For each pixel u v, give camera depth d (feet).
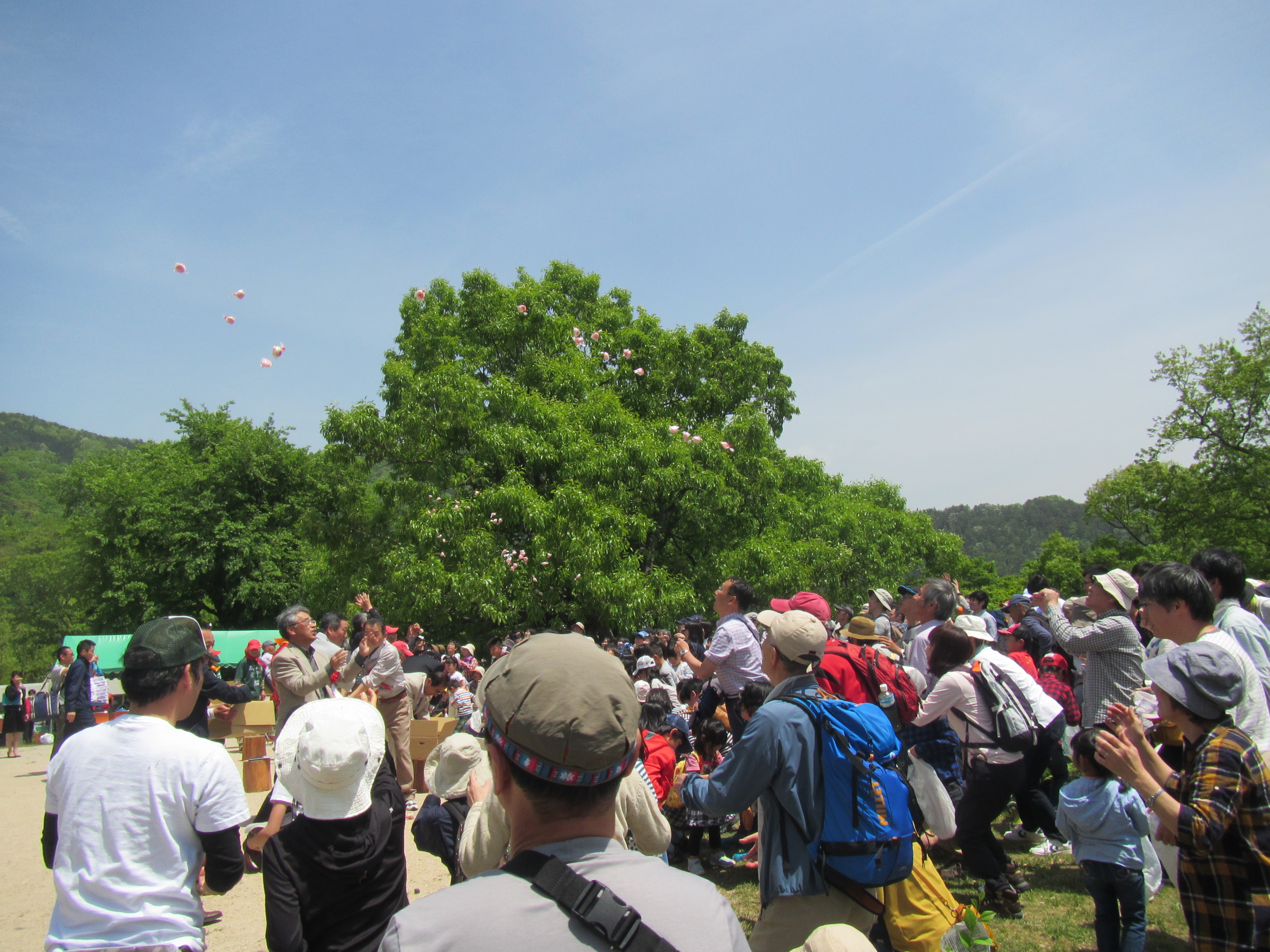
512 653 5.10
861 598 87.56
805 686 10.93
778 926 10.01
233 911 18.21
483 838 8.46
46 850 8.98
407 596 60.03
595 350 76.38
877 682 15.64
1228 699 9.43
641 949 3.95
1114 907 13.58
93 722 33.68
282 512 118.62
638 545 70.03
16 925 17.76
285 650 21.50
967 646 16.90
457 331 74.02
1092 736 13.58
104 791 8.47
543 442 63.67
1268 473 97.40
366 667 24.56
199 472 116.37
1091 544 196.13
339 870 9.41
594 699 4.60
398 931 4.11
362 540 70.54
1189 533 106.32
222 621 118.42
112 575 114.21
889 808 9.96
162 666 9.11
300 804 10.11
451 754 11.64
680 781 20.04
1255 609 17.35
